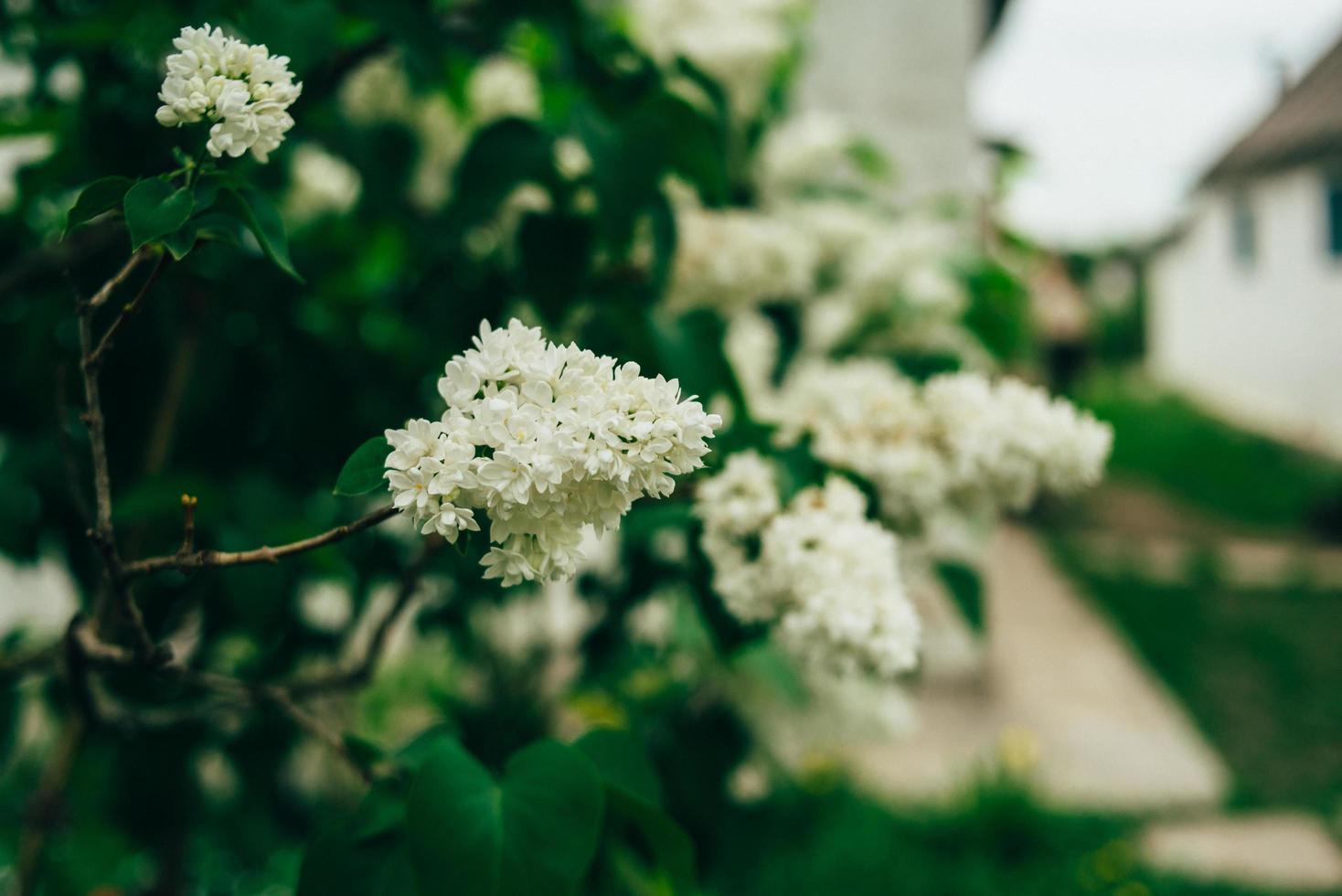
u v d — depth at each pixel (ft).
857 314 3.68
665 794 3.34
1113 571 14.96
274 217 1.91
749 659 3.30
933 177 8.91
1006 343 3.91
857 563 2.29
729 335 3.29
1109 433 2.63
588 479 1.73
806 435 2.60
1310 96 28.63
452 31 2.96
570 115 2.68
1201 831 7.12
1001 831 6.40
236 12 2.55
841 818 6.25
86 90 2.93
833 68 8.84
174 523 2.88
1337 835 7.07
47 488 3.01
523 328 1.73
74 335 3.07
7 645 3.29
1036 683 9.79
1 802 3.50
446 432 1.69
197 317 3.03
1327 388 25.91
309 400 3.12
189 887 3.81
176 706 3.04
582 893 2.41
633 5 3.57
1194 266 34.19
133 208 1.75
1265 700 9.76
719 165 2.78
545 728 3.85
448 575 3.42
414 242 3.14
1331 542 17.66
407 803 1.91
